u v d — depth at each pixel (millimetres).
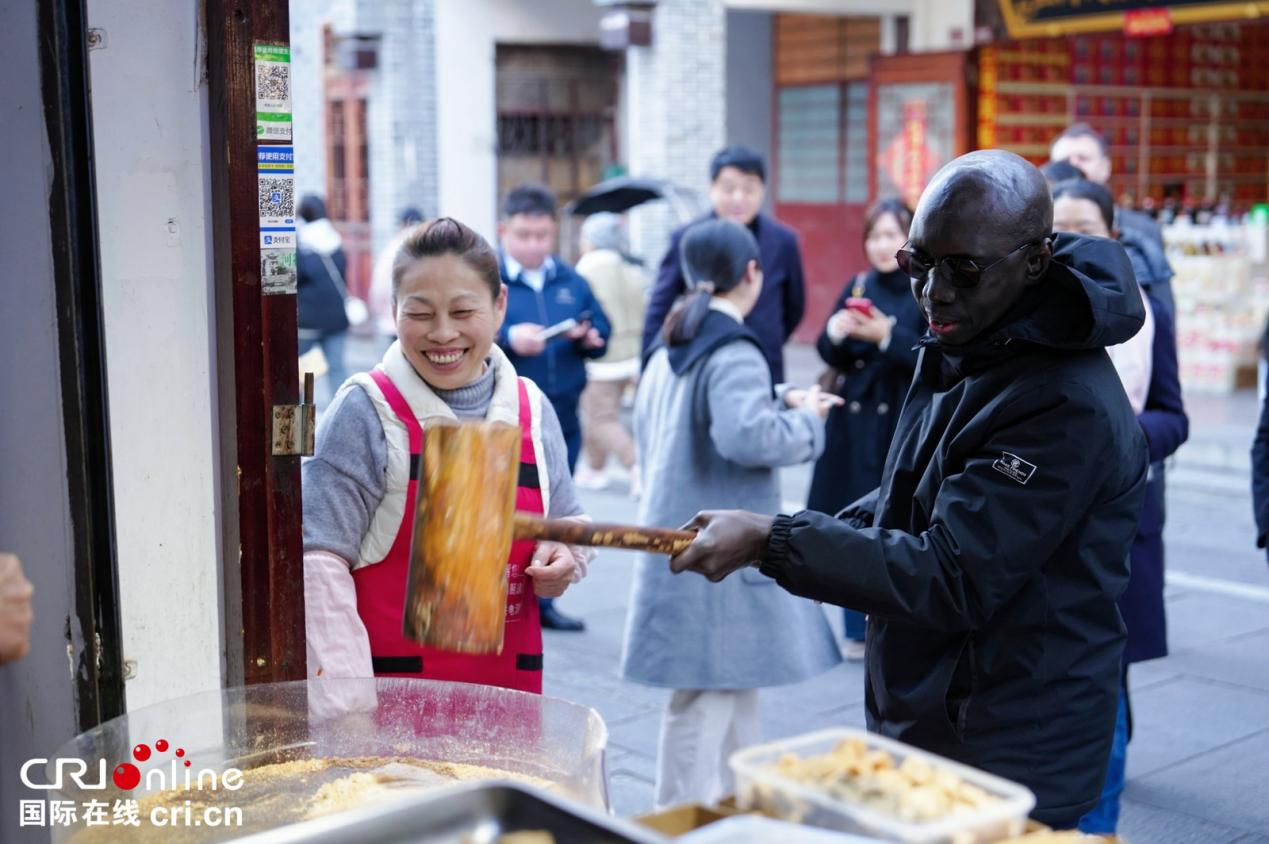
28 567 2562
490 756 2252
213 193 2432
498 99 15961
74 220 2338
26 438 2516
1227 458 9766
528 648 2705
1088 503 2180
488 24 15266
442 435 1733
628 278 8523
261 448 2457
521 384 2771
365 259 16984
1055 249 2277
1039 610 2219
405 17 15688
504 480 1732
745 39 16766
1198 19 11727
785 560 2170
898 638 2340
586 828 1442
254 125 2389
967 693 2273
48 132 2322
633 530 1959
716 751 3754
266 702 2248
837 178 16328
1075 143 5328
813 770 1542
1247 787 4430
